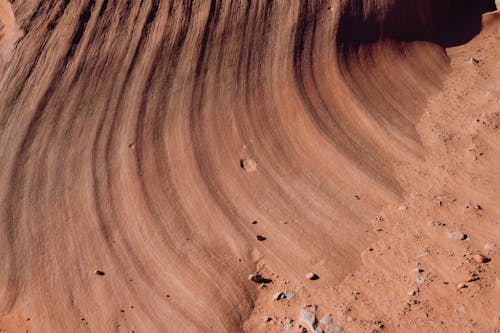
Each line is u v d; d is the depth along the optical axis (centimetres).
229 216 861
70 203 898
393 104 1063
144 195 899
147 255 819
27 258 837
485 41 1277
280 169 932
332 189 891
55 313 762
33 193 916
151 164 940
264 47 1081
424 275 707
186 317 726
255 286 759
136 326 728
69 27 1098
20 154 965
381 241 788
